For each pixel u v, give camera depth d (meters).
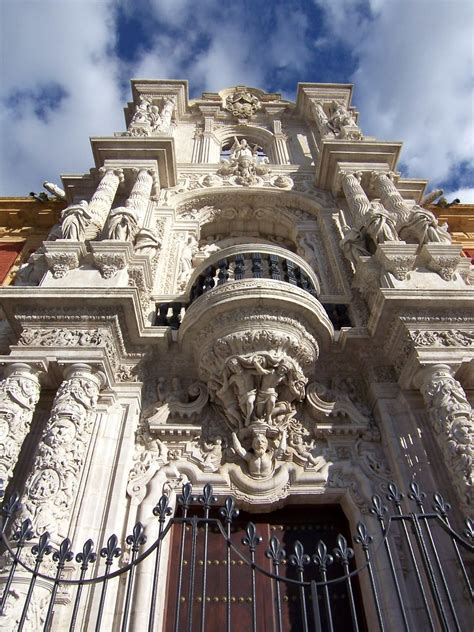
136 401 7.75
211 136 16.19
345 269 10.47
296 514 7.21
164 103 16.36
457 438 6.46
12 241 13.63
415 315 7.84
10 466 6.24
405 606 5.88
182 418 7.92
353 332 8.26
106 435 7.23
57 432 6.47
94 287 7.84
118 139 12.88
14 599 4.95
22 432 6.67
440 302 7.86
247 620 6.17
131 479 7.05
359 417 7.86
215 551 6.76
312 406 7.93
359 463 7.40
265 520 7.12
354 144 13.05
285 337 7.66
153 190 12.48
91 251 8.91
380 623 3.83
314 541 6.95
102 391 7.66
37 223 14.02
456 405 6.79
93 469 6.80
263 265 9.11
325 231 11.89
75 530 6.12
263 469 7.22
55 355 7.36
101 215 10.41
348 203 11.77
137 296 7.96
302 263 9.46
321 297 9.62
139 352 8.20
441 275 8.69
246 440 7.56
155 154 12.93
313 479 7.18
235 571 6.61
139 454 7.40
